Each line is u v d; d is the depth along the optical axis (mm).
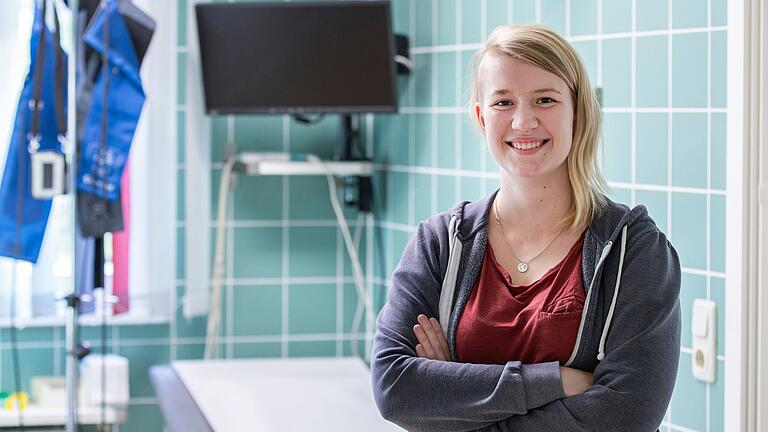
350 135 4023
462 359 1976
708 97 2438
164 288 3873
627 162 2684
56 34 3314
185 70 3945
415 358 1985
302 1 3697
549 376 1863
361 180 4055
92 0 3604
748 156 2342
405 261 2111
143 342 4098
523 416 1883
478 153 3391
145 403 4102
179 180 4039
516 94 1925
